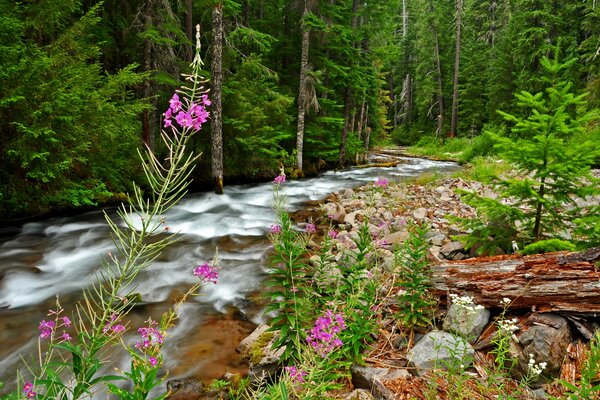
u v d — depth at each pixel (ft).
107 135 26.78
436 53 122.42
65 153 24.76
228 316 15.61
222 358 12.80
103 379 5.38
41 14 25.72
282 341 10.74
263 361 11.51
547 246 13.07
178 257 22.40
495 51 103.14
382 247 19.43
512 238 15.30
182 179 5.22
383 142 136.87
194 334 14.24
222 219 31.60
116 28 39.34
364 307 10.98
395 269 14.89
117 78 27.35
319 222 29.07
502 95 85.97
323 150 63.05
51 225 27.66
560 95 13.89
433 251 18.34
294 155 55.57
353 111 75.31
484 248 15.65
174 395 10.93
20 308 16.19
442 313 12.36
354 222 26.91
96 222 28.84
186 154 41.16
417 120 150.92
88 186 28.40
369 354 10.98
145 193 35.91
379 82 92.32
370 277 12.76
